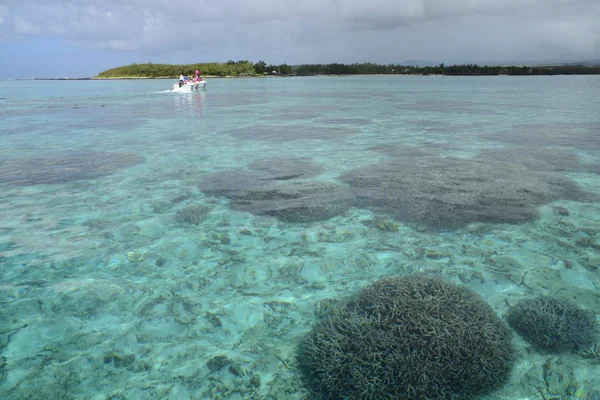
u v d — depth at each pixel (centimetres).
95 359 306
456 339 265
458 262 444
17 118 1795
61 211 612
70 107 2327
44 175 816
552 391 264
